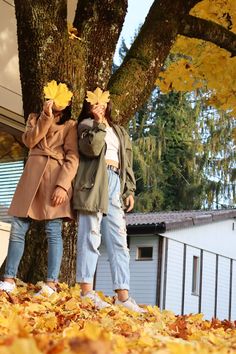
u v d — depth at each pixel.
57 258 5.62
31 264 7.04
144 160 34.91
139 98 7.96
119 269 5.59
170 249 23.98
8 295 4.94
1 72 10.08
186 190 36.06
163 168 36.72
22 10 7.36
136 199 35.41
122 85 7.84
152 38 8.15
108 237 5.61
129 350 2.49
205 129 36.16
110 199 5.56
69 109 5.71
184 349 2.38
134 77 7.91
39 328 3.55
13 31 10.34
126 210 5.86
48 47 7.30
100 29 7.71
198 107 35.84
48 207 5.50
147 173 34.94
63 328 3.56
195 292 25.64
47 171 5.55
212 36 8.52
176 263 24.34
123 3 7.86
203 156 35.94
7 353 1.59
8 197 10.55
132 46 8.28
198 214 26.16
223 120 33.09
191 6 8.38
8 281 5.55
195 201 36.00
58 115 5.68
